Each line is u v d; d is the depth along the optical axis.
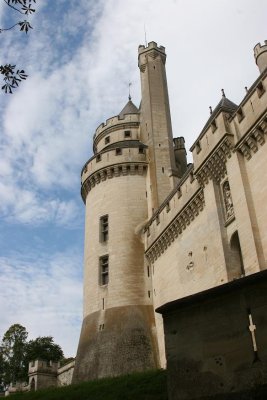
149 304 34.28
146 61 46.84
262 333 10.12
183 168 45.50
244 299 10.74
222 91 28.05
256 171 21.45
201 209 27.39
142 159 40.44
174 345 11.77
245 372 10.14
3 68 9.98
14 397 26.03
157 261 34.22
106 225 38.47
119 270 35.44
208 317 11.34
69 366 49.91
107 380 23.62
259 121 21.11
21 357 69.88
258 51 33.88
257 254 19.88
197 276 26.94
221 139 23.58
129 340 31.89
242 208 21.50
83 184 42.03
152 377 20.39
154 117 42.69
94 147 47.84
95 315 34.47
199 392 10.83
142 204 38.59
